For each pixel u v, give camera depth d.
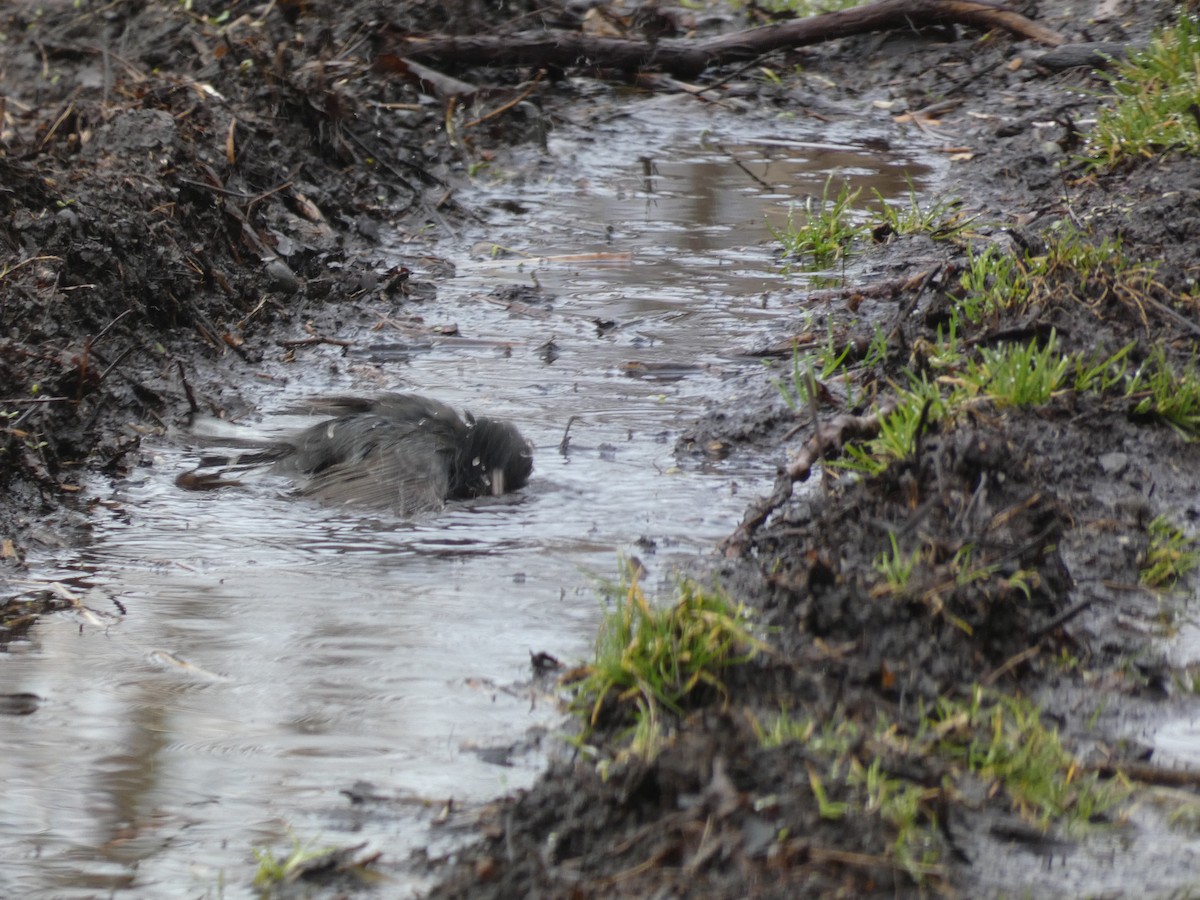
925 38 24.08
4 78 20.53
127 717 7.78
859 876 6.12
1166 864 6.38
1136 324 12.51
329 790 7.13
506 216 17.92
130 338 13.23
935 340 12.71
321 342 13.96
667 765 6.64
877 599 8.20
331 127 18.55
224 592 9.25
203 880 6.49
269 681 8.11
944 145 20.44
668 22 25.03
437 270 16.00
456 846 6.66
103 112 17.20
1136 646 8.36
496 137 20.62
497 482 10.73
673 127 21.62
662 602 8.74
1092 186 16.64
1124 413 11.14
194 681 8.13
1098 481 10.41
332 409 11.54
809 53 24.52
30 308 12.72
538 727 7.61
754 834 6.29
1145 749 7.29
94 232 13.75
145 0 22.03
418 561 9.69
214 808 7.01
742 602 8.42
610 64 23.30
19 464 10.76
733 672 7.73
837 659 7.88
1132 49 20.17
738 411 12.08
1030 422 10.95
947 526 8.91
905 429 10.15
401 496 10.59
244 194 16.16
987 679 7.91
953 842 6.44
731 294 15.08
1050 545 8.90
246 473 11.26
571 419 12.16
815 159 20.06
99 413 11.95
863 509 9.23
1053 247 13.64
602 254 16.42
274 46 20.70
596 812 6.55
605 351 13.68
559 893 6.10
